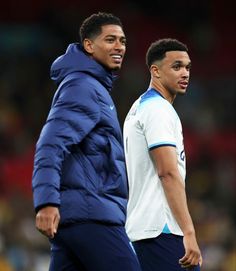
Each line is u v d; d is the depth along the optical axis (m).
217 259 42.31
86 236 14.34
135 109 16.39
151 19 76.38
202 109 67.81
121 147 15.01
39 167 13.88
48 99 65.12
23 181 53.09
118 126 14.96
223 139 64.38
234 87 72.62
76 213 14.29
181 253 15.73
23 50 68.69
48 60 68.31
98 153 14.59
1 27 69.69
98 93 14.65
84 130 14.28
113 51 15.23
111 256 14.39
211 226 48.66
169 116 15.85
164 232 15.73
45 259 37.75
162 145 15.54
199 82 72.06
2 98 63.28
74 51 14.98
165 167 15.43
